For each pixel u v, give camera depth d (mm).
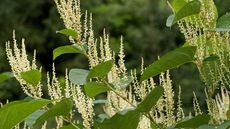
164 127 1447
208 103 1472
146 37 6305
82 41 1509
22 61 1524
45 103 1350
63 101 1371
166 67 1398
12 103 1349
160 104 1480
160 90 1350
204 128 1296
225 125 1290
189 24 1618
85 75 1448
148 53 6254
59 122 1495
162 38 6223
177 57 1378
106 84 1438
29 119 1477
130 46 6320
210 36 1465
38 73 1494
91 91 1439
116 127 1354
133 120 1355
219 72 1454
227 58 1479
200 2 1402
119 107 1516
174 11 1537
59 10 1508
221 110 1497
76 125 1474
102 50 1479
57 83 1505
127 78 1479
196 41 1465
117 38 6477
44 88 5172
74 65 6309
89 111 1452
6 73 1527
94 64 1478
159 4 6547
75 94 1459
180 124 1403
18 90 5680
